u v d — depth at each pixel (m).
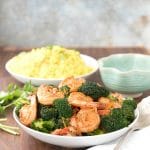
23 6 2.27
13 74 1.31
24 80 1.28
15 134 1.08
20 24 2.30
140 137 1.03
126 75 1.20
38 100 1.06
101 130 1.02
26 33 2.32
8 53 1.61
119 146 1.00
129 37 2.35
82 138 0.99
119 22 2.33
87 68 1.37
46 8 2.28
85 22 2.31
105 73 1.22
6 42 2.33
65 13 2.29
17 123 1.08
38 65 1.34
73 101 1.03
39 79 1.25
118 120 1.02
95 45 2.35
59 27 2.32
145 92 1.28
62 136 0.98
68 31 2.33
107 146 1.01
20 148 1.03
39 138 1.01
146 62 1.34
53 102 1.04
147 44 2.35
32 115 1.03
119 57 1.35
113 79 1.22
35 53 1.38
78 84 1.09
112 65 1.34
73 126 1.00
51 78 1.29
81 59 1.41
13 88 1.25
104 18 2.31
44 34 2.33
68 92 1.07
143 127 1.08
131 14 2.31
